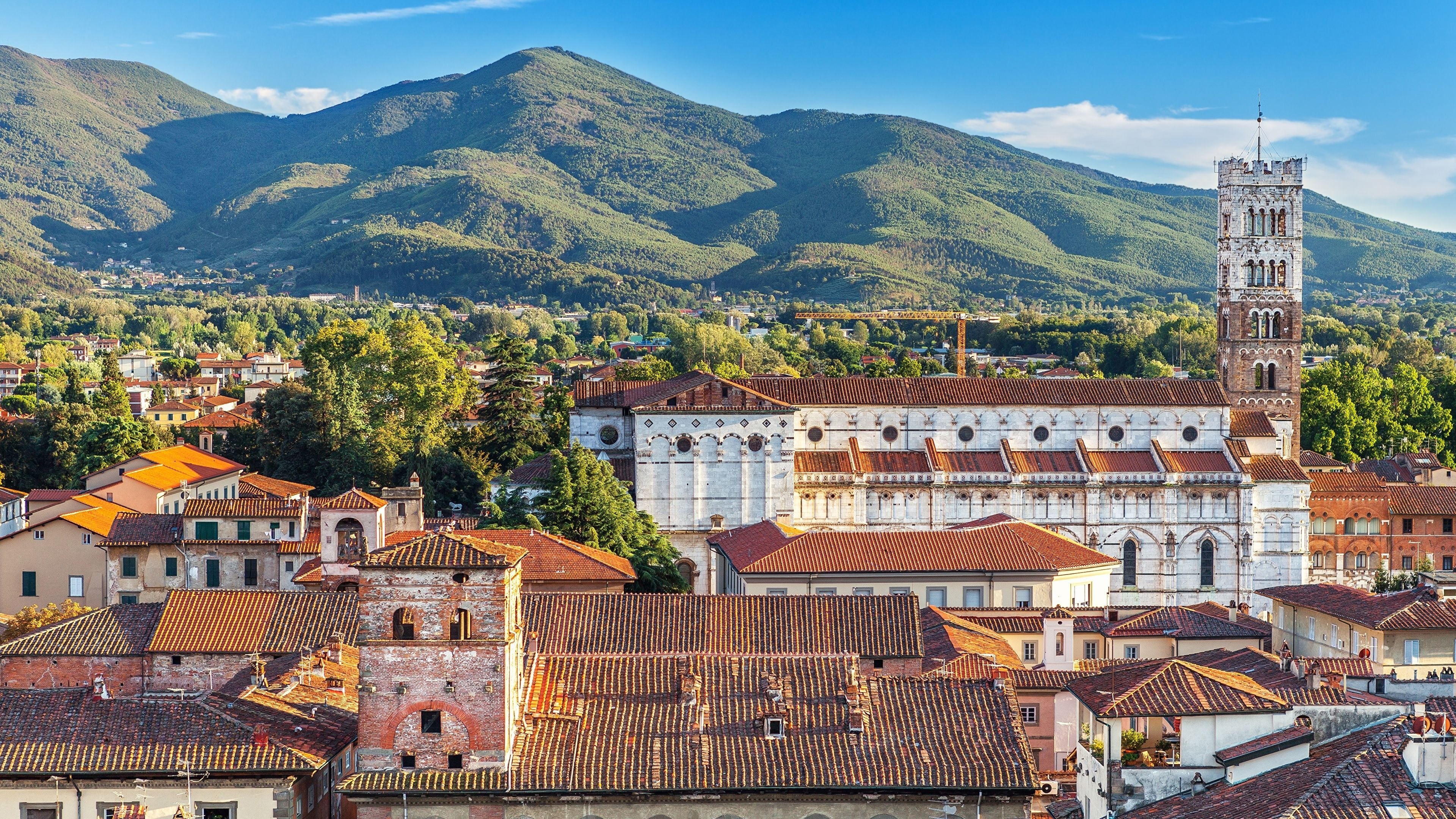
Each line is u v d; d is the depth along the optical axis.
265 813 90.44
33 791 89.75
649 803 88.56
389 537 160.12
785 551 166.00
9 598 178.88
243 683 109.38
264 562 171.62
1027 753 91.00
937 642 128.38
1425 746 76.25
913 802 88.69
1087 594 169.62
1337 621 133.00
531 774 89.19
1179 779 85.50
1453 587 141.62
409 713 89.75
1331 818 73.94
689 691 95.25
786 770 89.44
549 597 118.56
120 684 123.62
